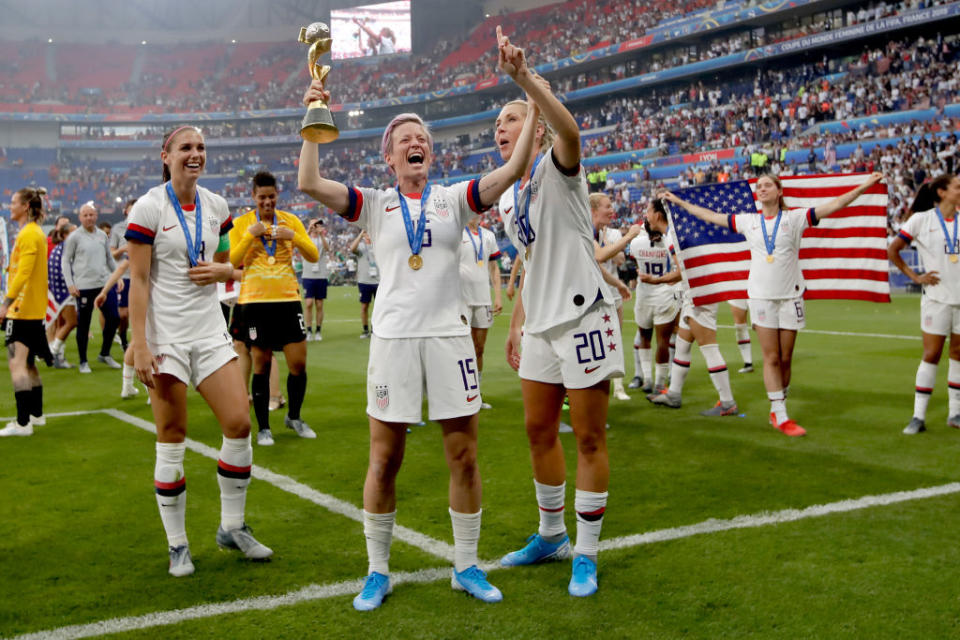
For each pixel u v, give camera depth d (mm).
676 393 7516
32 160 53531
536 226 3492
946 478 5008
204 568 3713
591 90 42594
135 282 3611
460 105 50719
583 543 3439
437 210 3334
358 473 5363
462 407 3289
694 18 38375
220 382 3795
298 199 50688
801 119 33281
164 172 3969
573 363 3441
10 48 57844
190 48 60906
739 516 4312
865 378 8938
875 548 3801
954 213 6195
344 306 23312
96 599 3361
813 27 35250
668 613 3150
